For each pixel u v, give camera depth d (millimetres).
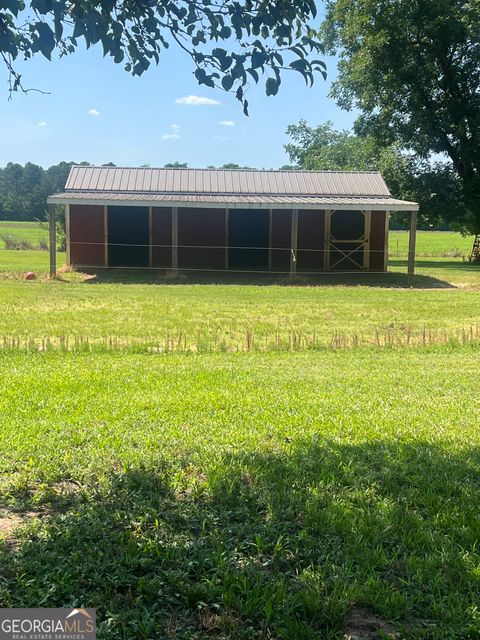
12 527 3666
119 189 25047
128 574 3102
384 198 25531
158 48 4016
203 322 13148
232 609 2850
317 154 54500
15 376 7711
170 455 4789
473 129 32469
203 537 3490
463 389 7500
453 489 4215
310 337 11695
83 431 5387
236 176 26594
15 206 101812
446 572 3137
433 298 17938
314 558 3303
